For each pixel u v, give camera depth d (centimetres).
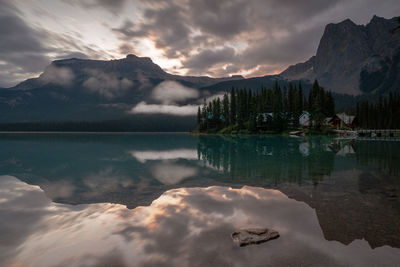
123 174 1171
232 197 702
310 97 9019
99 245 392
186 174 1145
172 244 392
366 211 561
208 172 1196
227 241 404
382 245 385
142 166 1459
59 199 711
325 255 353
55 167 1443
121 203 657
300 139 5122
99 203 661
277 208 590
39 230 466
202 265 326
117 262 338
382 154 1962
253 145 3388
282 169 1257
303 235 427
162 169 1326
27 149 2970
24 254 367
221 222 496
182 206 614
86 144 4100
